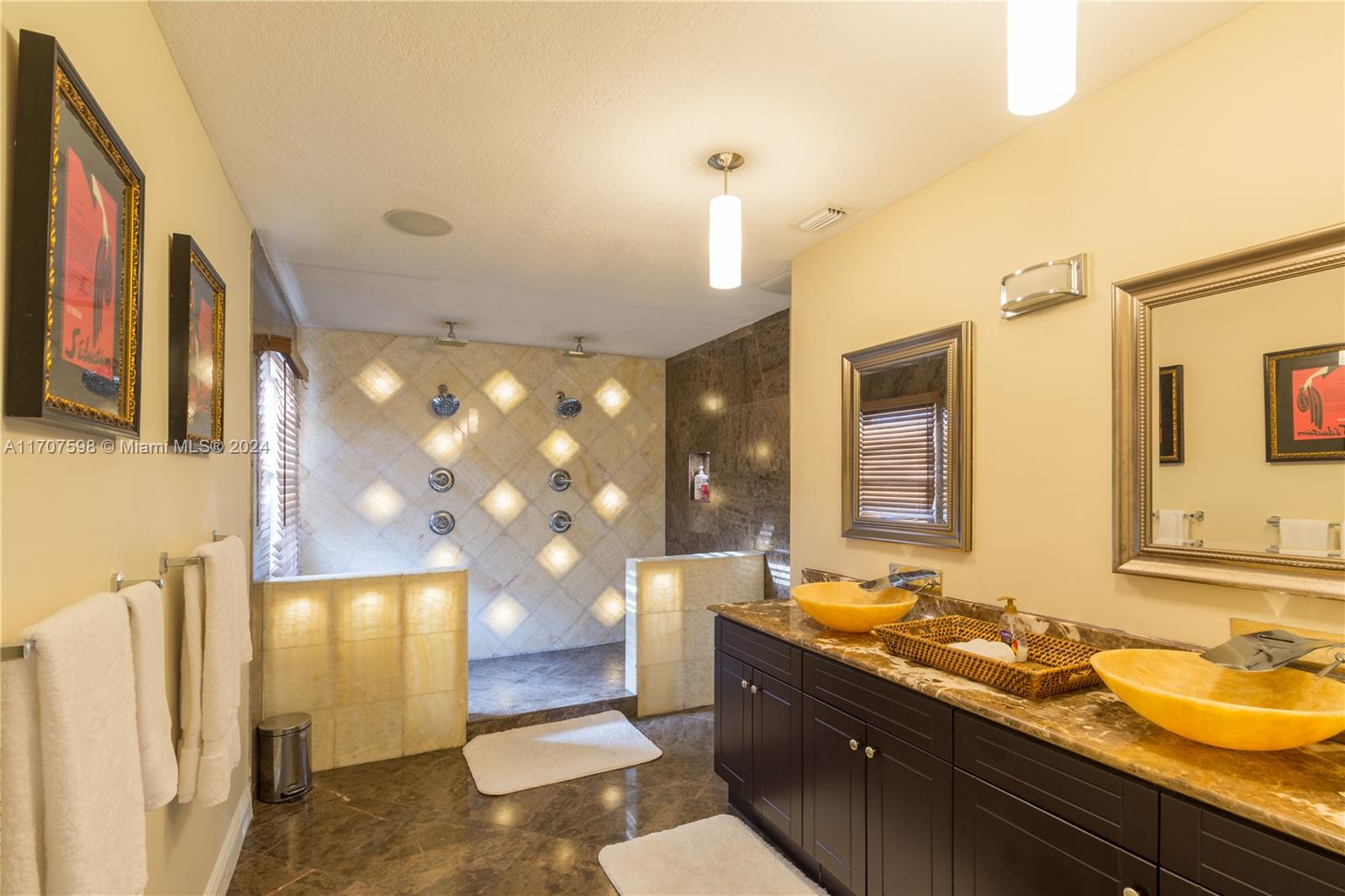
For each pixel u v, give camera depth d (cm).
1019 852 149
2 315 87
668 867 230
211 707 154
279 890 219
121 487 127
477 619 503
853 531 269
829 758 212
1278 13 149
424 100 184
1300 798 111
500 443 513
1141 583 173
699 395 507
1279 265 146
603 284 356
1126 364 175
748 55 166
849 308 278
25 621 91
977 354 220
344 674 318
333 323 446
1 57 86
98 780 89
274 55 163
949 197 231
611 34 157
